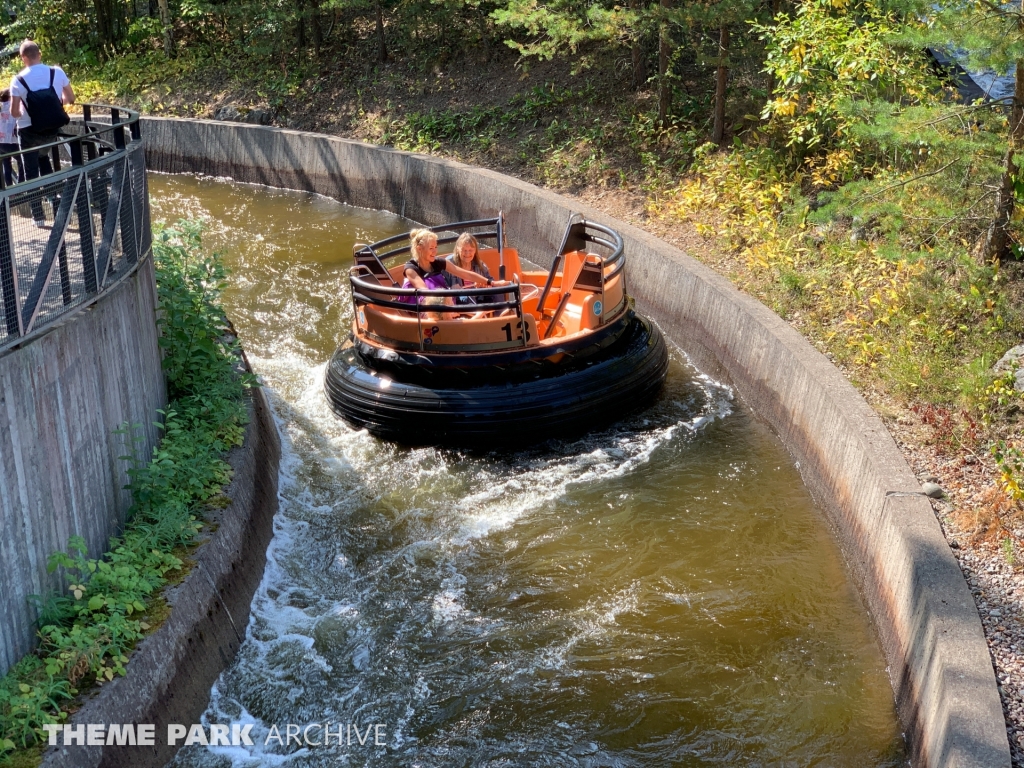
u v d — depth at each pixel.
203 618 5.88
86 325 5.75
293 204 18.61
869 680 5.93
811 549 7.29
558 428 8.80
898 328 8.91
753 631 6.41
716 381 10.30
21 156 8.70
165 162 21.94
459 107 18.62
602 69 17.48
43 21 26.28
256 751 5.48
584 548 7.38
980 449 7.14
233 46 24.39
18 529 4.89
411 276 9.09
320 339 11.47
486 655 6.27
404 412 8.74
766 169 12.92
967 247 9.51
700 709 5.75
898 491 6.47
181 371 7.94
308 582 7.02
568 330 9.59
